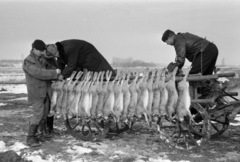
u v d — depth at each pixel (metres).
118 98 5.81
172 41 6.25
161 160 4.98
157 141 6.31
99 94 6.04
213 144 5.94
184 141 5.65
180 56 5.96
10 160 4.96
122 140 6.45
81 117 6.35
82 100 6.13
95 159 5.11
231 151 5.46
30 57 5.96
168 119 5.43
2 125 8.16
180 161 4.90
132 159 5.02
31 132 5.95
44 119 6.36
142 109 5.50
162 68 5.57
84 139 6.34
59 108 6.30
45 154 5.41
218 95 5.67
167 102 5.31
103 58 7.14
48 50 6.15
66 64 6.91
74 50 6.43
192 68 6.18
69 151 5.60
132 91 5.70
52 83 6.44
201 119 6.13
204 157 5.13
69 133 7.05
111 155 5.32
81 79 6.62
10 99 15.12
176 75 5.86
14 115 10.07
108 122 6.16
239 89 12.16
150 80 5.55
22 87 25.58
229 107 5.46
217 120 6.25
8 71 52.66
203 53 6.04
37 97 5.97
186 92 5.14
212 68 6.42
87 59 6.73
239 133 6.95
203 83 5.53
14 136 6.86
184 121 5.45
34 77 5.91
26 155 5.35
